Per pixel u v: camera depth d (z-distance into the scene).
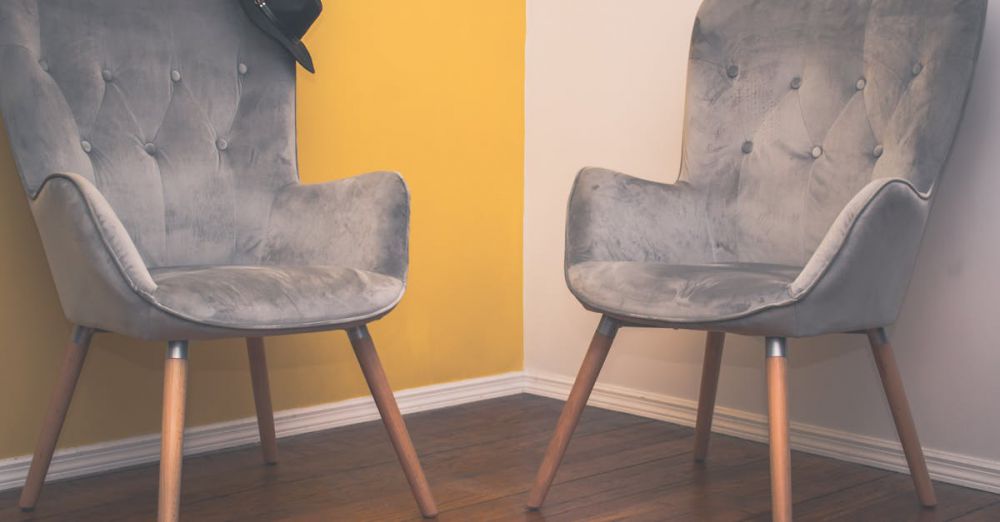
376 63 2.45
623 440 2.28
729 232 1.98
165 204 1.86
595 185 1.83
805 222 1.91
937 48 1.71
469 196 2.68
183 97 1.90
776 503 1.46
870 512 1.76
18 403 1.93
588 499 1.82
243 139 1.95
